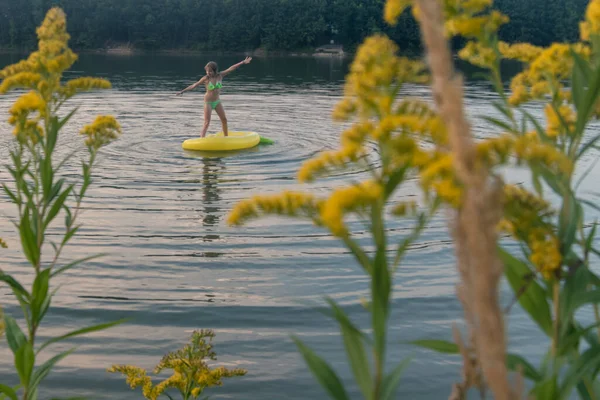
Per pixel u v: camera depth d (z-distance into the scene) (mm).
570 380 1346
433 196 1026
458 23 1311
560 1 69688
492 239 682
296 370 4992
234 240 8289
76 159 13016
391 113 1133
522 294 1539
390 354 5199
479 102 23078
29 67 2842
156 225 8883
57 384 4742
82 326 5770
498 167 957
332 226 994
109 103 22469
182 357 3408
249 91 27859
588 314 5934
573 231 1496
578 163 12773
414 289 6645
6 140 14641
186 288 6664
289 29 71125
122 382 4789
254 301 6324
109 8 70438
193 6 72375
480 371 979
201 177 11883
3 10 70250
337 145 15203
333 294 6523
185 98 24703
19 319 5863
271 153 14133
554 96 1904
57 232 8422
